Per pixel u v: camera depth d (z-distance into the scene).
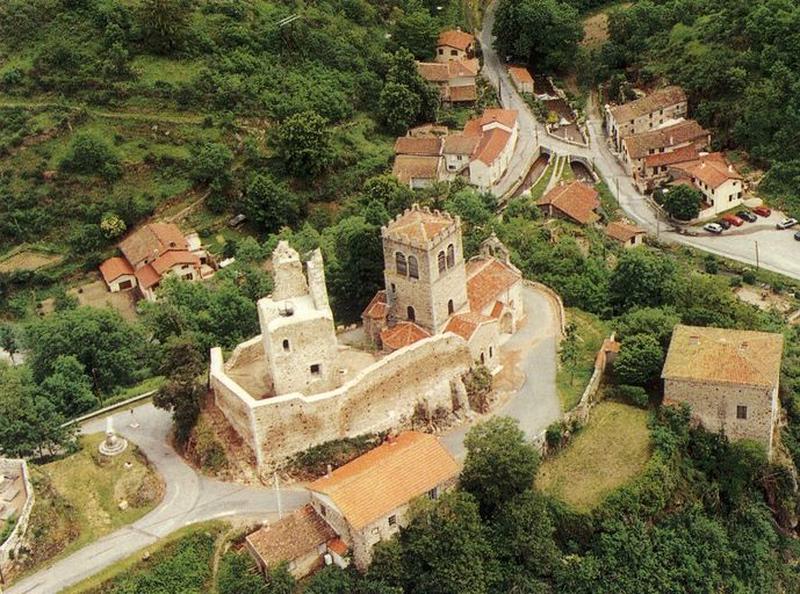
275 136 195.75
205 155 189.62
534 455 99.81
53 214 184.25
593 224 177.88
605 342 121.81
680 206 186.25
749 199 192.62
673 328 117.94
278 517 98.69
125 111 197.88
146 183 189.12
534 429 109.38
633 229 178.88
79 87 199.25
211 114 198.88
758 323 127.00
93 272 180.88
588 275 142.62
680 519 104.06
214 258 178.50
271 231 185.75
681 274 142.88
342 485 94.38
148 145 193.25
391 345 114.38
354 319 135.12
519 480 98.25
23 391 117.00
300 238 163.25
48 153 190.25
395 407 108.62
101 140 189.12
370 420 106.81
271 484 102.94
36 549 96.75
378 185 185.38
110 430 110.06
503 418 102.31
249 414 101.62
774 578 106.69
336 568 94.25
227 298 141.38
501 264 129.75
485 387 114.62
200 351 126.00
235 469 104.50
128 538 97.94
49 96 198.38
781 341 112.00
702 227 186.12
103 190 186.62
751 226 185.50
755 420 107.75
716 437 109.88
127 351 134.25
